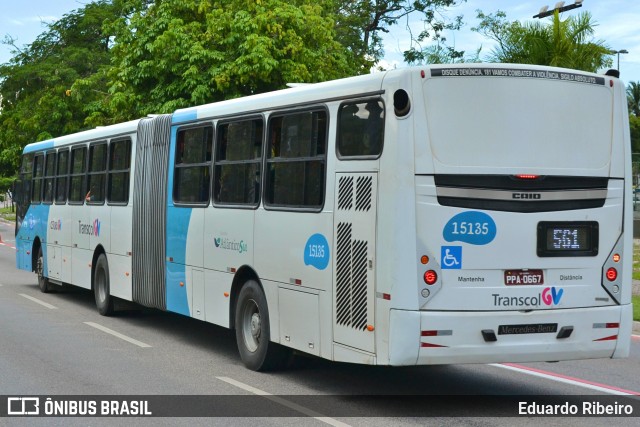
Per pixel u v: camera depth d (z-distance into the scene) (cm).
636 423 807
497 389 964
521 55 2233
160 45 2378
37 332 1332
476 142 814
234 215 1086
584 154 855
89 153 1652
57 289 1939
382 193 809
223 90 2373
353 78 875
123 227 1456
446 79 812
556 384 999
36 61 4500
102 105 3097
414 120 798
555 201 839
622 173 877
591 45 2222
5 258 3031
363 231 830
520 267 823
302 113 952
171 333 1348
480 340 805
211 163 1159
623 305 871
